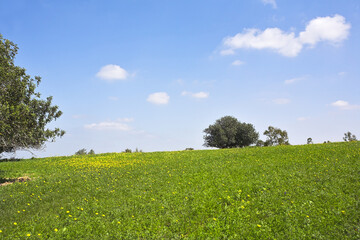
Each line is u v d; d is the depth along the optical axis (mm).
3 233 9695
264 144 74750
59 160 29234
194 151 34562
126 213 11086
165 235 9039
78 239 8977
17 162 28719
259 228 9094
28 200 14133
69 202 13359
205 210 10883
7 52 19812
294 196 11812
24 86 19297
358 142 27188
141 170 20344
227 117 73875
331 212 9844
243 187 13422
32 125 20078
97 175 19203
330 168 15906
